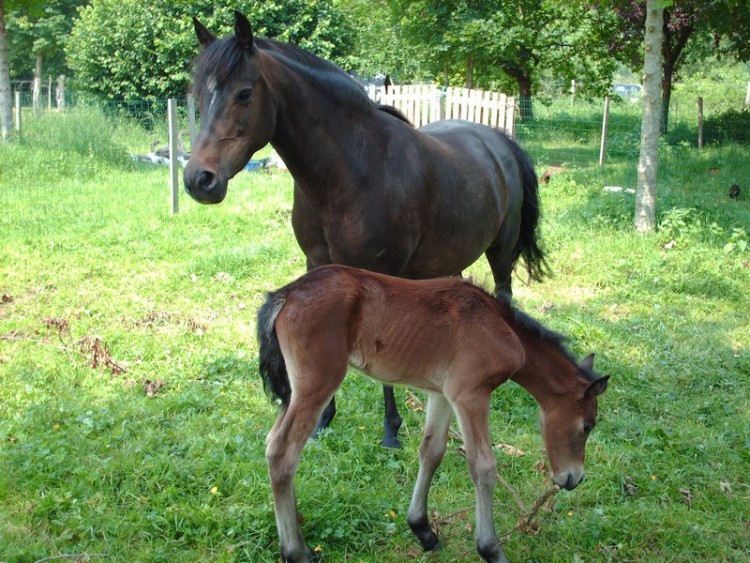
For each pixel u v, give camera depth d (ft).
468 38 53.62
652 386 17.98
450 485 13.82
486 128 19.03
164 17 66.39
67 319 20.83
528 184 19.61
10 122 46.14
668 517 12.85
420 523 11.86
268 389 11.85
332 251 14.64
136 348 18.95
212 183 12.81
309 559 11.31
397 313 11.48
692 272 25.84
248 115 13.04
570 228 30.60
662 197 33.32
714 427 16.15
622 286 24.73
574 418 11.91
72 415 15.37
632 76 162.30
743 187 38.19
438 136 17.26
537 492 13.64
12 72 116.47
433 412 12.03
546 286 24.98
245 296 23.39
